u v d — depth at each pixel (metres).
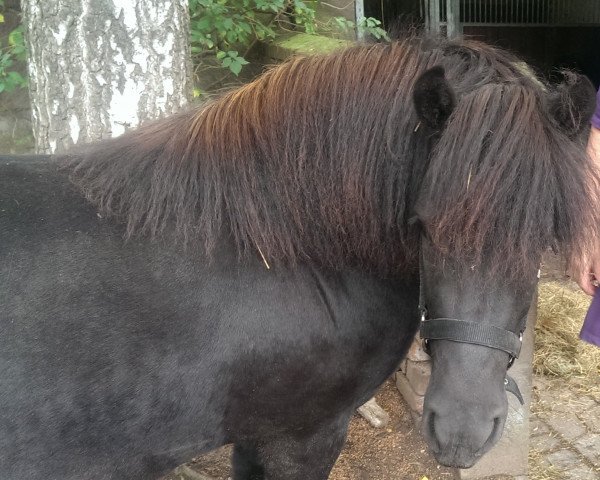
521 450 2.49
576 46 8.90
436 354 1.38
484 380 1.31
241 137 1.54
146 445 1.47
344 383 1.67
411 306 1.71
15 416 1.30
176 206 1.48
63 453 1.37
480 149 1.23
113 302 1.37
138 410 1.41
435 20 5.63
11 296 1.31
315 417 1.70
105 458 1.43
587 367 3.27
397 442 2.72
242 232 1.48
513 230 1.20
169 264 1.43
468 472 2.49
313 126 1.52
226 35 3.66
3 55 3.19
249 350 1.49
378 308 1.64
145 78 2.19
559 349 3.40
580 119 1.33
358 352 1.65
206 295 1.45
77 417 1.36
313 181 1.51
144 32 2.16
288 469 1.83
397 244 1.53
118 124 2.19
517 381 2.41
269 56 4.41
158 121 1.69
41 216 1.41
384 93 1.47
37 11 2.12
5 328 1.30
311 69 1.58
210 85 4.59
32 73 2.24
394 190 1.47
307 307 1.53
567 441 2.75
